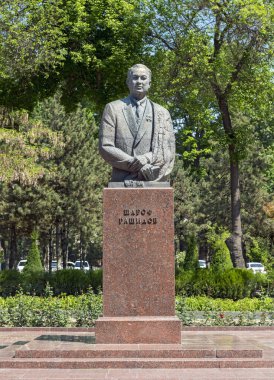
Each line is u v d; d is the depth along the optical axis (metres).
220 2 20.84
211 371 7.59
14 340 11.30
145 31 21.88
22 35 20.86
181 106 23.92
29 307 13.87
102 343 8.81
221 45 21.83
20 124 24.72
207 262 42.09
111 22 21.62
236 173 22.97
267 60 21.66
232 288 18.47
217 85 21.78
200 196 40.97
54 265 48.44
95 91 24.31
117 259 9.27
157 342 8.81
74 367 7.81
